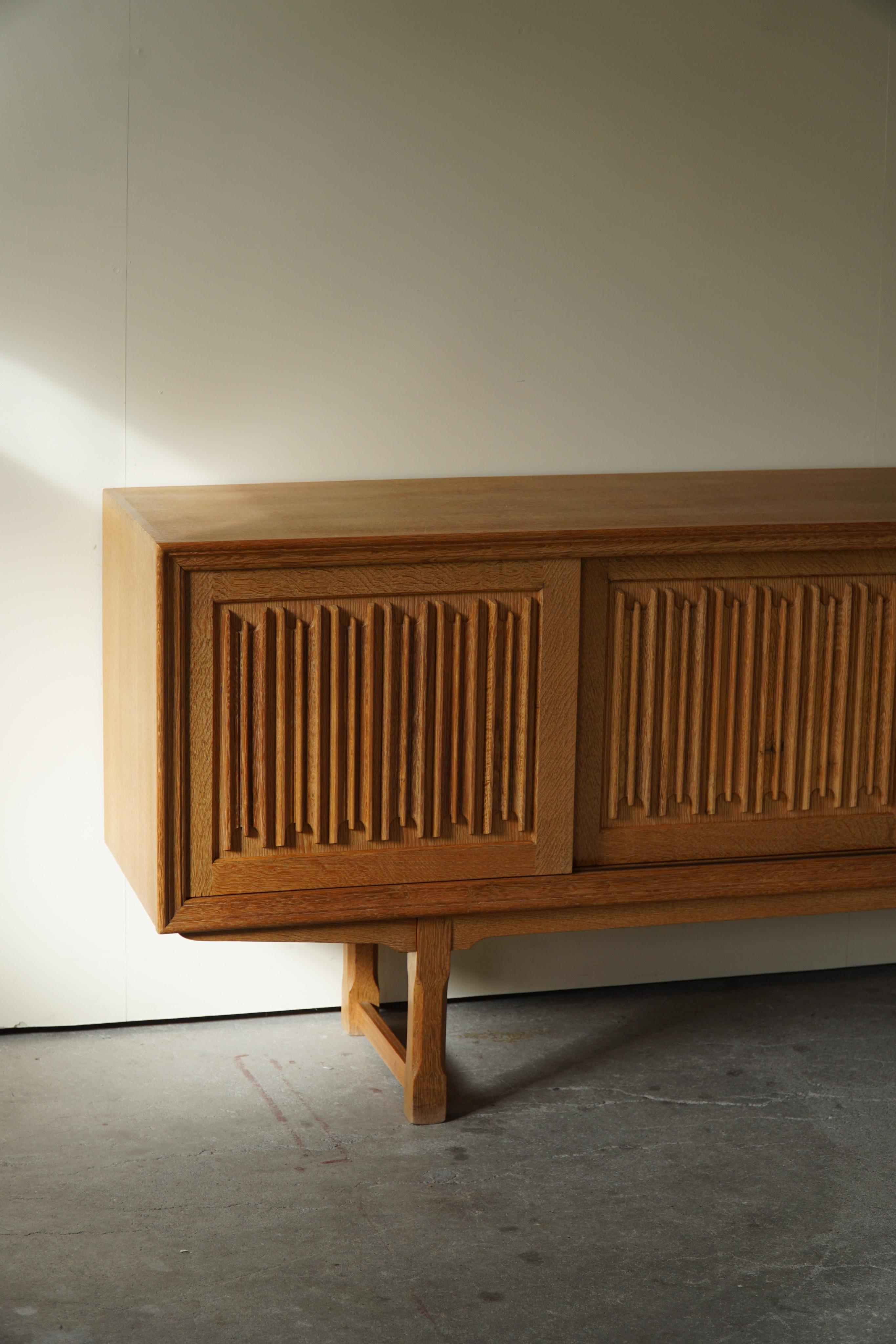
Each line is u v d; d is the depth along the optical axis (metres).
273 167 2.95
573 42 3.07
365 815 2.53
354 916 2.54
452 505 2.78
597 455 3.24
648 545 2.56
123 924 3.10
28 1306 2.14
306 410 3.06
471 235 3.08
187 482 3.02
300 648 2.44
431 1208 2.43
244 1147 2.62
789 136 3.23
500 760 2.58
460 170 3.05
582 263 3.15
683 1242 2.34
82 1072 2.91
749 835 2.74
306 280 3.01
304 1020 3.19
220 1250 2.29
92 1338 2.07
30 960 3.07
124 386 2.95
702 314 3.25
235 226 2.95
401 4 2.96
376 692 2.50
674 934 3.41
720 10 3.14
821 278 3.30
